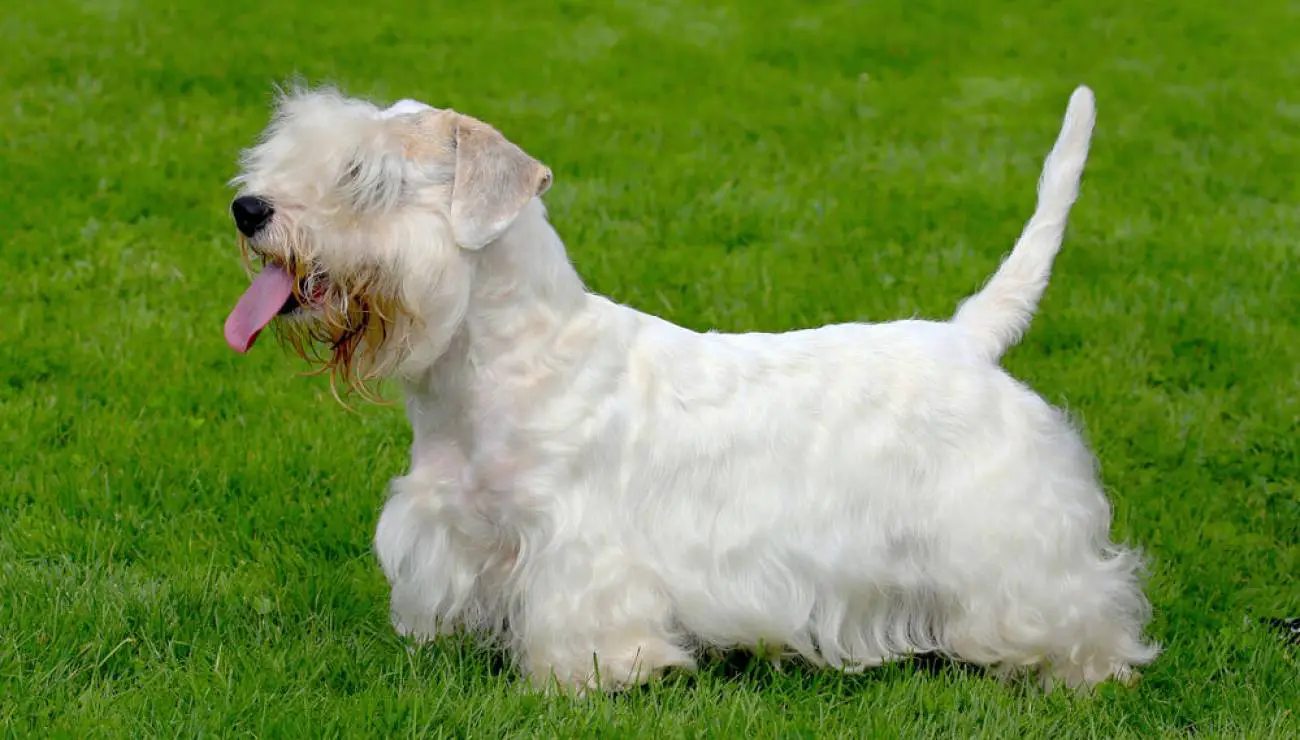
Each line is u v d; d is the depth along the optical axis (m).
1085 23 23.36
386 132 5.18
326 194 5.07
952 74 20.12
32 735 4.99
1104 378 9.51
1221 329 10.43
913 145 16.30
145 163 13.93
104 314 10.12
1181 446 8.54
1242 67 20.88
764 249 12.26
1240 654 6.18
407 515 5.64
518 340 5.34
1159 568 7.02
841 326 6.08
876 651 5.96
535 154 15.12
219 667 5.55
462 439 5.49
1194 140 16.97
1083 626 5.81
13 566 6.41
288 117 5.44
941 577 5.78
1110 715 5.58
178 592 6.22
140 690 5.41
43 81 17.08
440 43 20.62
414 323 5.19
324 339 5.43
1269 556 7.24
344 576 6.59
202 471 7.63
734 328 10.22
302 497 7.38
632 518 5.52
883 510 5.75
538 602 5.43
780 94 18.61
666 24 22.52
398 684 5.55
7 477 7.53
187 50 19.02
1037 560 5.71
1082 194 14.48
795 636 5.80
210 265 11.24
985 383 5.88
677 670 5.77
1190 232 13.16
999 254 12.30
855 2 24.36
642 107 17.67
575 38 21.34
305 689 5.34
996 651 5.84
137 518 7.09
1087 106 5.99
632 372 5.54
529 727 5.22
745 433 5.65
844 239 12.54
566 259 5.55
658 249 12.10
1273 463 8.34
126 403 8.54
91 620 5.84
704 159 15.24
